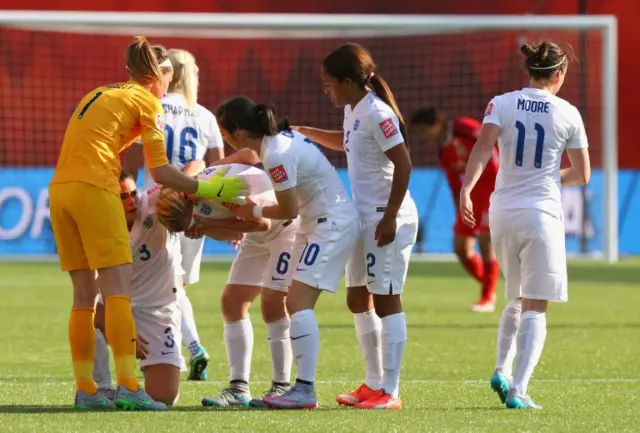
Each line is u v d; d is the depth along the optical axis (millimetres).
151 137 22031
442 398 24547
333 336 36438
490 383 25094
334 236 22188
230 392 23703
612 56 67312
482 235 44938
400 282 22812
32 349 32875
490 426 20281
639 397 24641
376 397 22797
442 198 73938
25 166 74938
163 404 22281
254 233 23906
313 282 22109
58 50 76812
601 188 73562
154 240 23125
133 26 65062
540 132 22781
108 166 21781
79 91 77188
